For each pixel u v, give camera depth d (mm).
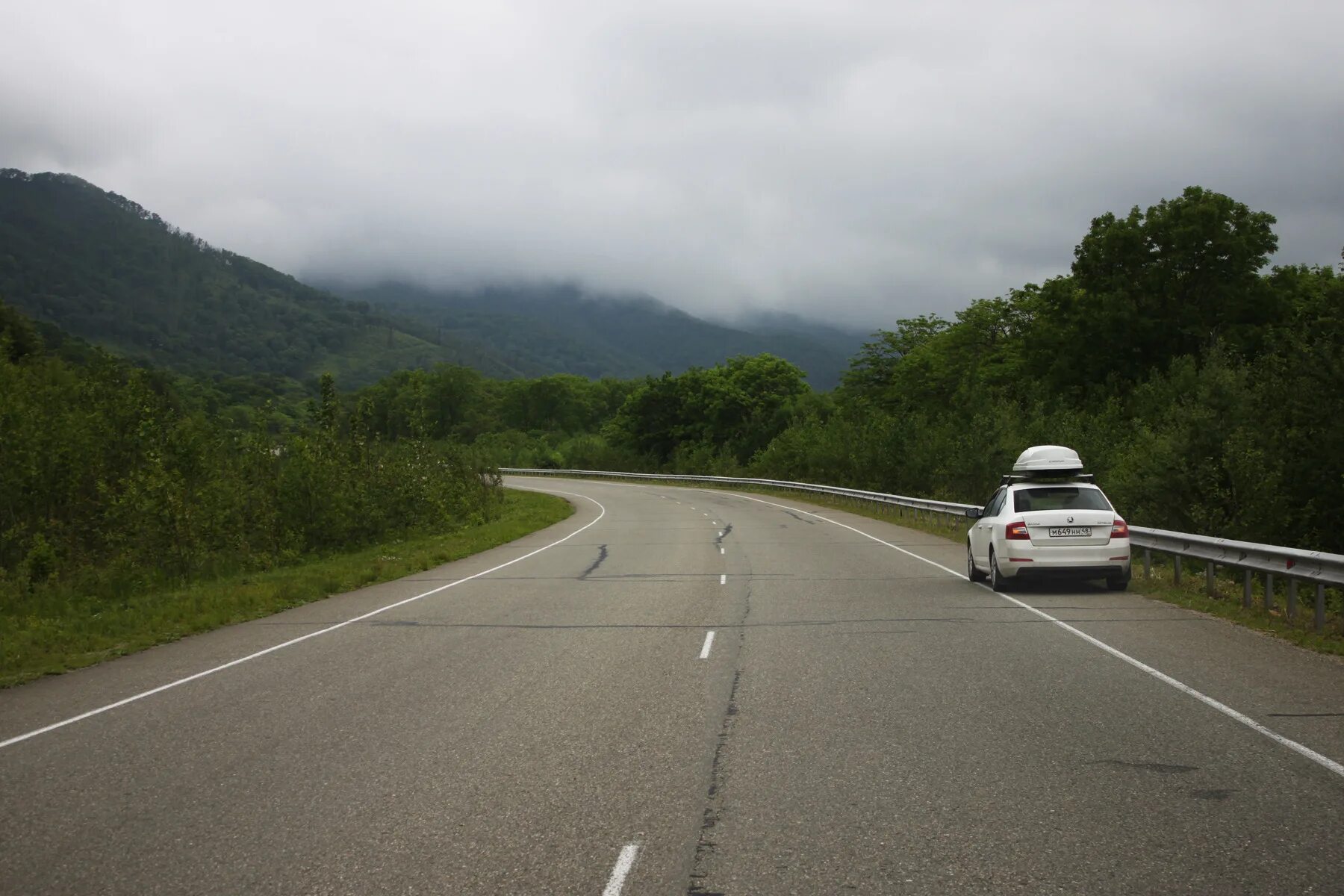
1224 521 21141
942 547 24188
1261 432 21422
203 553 20875
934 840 4930
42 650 11711
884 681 8773
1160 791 5621
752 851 4824
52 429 21906
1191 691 8172
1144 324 48062
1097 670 9117
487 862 4738
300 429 29953
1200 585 15445
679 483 76688
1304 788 5625
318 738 7117
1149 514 22141
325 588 17344
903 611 13234
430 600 15578
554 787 5867
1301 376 21422
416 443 38688
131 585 18453
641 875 4562
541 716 7668
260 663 10438
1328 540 20656
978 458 33812
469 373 136000
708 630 11906
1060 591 15219
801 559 21594
